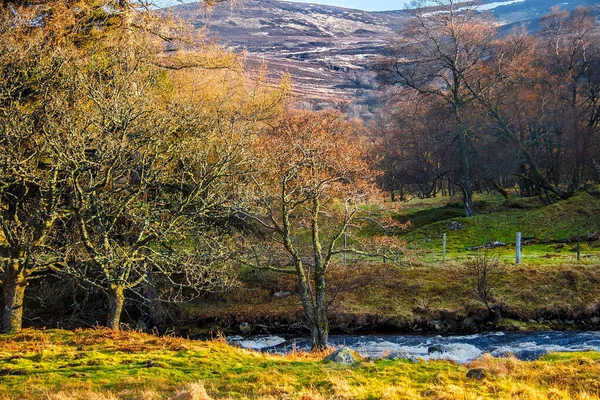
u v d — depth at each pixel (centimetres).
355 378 1173
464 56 4616
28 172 1933
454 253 3631
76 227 2103
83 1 2288
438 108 4928
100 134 1912
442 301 2786
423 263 3186
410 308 2761
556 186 5103
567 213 4078
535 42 5166
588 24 4938
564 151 5088
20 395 1047
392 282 2969
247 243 2444
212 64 2741
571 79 4888
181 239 2338
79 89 1980
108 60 2261
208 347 1558
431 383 1148
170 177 2159
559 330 2483
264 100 2880
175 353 1459
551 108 4931
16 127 1875
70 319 2725
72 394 1049
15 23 2181
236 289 3095
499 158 5250
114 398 1020
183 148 2230
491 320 2636
